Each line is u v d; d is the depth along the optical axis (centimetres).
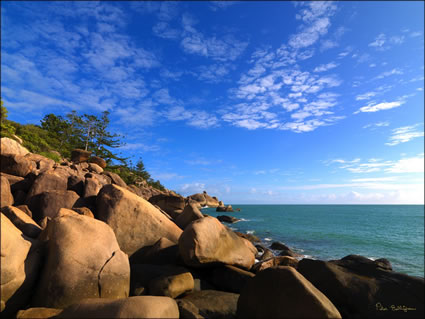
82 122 6525
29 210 999
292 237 2588
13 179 1281
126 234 915
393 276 625
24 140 3672
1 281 447
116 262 573
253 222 4272
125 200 965
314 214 7375
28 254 536
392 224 4669
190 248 713
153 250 869
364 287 596
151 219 977
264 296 493
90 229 605
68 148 5694
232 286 721
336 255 1833
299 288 461
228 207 8269
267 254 1463
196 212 1246
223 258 778
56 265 509
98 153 6594
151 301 414
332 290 614
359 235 2939
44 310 443
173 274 660
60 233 567
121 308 387
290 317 443
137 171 8469
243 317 514
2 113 4134
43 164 1703
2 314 453
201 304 571
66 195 1091
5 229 505
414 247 2275
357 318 550
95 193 1311
